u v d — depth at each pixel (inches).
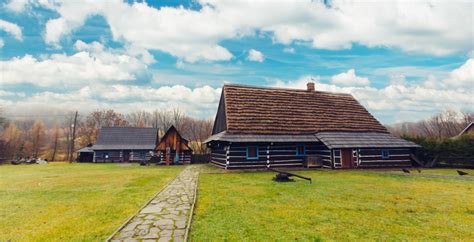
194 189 438.6
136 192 415.8
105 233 225.5
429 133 2667.3
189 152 1182.9
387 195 380.5
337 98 1062.4
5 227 243.6
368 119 1000.9
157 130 1721.2
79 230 233.9
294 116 890.1
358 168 804.6
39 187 472.1
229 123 788.6
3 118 1823.3
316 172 700.0
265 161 805.2
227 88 926.4
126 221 255.1
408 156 877.2
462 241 208.5
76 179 593.9
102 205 327.0
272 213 282.7
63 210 303.7
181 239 208.7
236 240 207.0
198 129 2251.5
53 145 2303.2
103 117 2618.1
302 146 858.8
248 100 895.7
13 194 402.6
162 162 1141.1
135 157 1529.3
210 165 1031.6
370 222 254.2
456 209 304.3
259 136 779.4
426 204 327.0
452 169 810.8
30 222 258.7
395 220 261.3
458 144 860.6
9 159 1583.4
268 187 451.2
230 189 432.5
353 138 834.2
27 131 2267.5
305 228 235.6
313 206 313.7
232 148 781.3
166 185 487.2
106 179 590.2
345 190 419.8
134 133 1649.9
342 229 233.9
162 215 279.1
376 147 804.6
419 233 225.5
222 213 283.3
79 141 2306.8
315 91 1061.1
